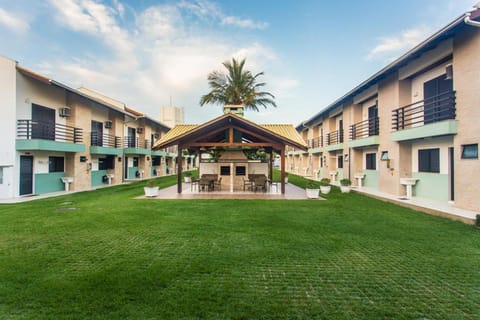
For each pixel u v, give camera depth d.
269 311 2.97
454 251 4.96
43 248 5.08
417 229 6.52
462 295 3.37
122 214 8.23
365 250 5.02
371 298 3.29
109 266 4.21
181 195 12.58
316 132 26.48
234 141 15.22
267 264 4.32
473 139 7.78
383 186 12.89
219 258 4.57
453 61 8.49
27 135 12.27
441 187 10.06
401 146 11.70
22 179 12.65
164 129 30.69
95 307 3.01
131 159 23.83
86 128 16.44
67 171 15.37
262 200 11.08
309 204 10.15
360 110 16.30
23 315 2.86
